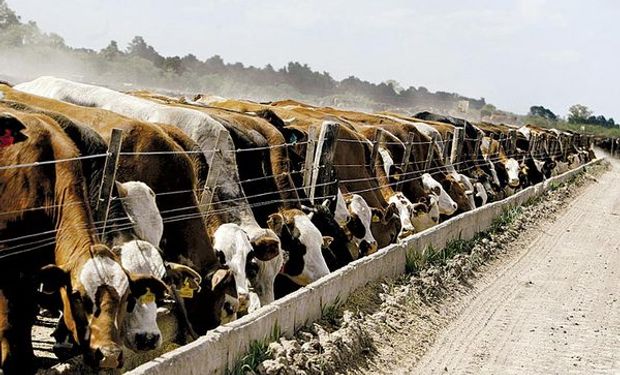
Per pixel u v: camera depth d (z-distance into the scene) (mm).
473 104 101875
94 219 8016
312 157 12711
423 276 12875
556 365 10258
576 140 50812
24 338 7199
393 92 98938
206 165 10805
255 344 7758
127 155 9555
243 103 16125
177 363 6414
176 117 11750
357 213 13156
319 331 8992
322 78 95312
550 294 14227
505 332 11523
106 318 6852
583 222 24156
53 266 6941
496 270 15672
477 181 22172
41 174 7543
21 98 10688
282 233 11070
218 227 10070
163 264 7883
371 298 11031
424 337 10578
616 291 15000
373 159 15453
